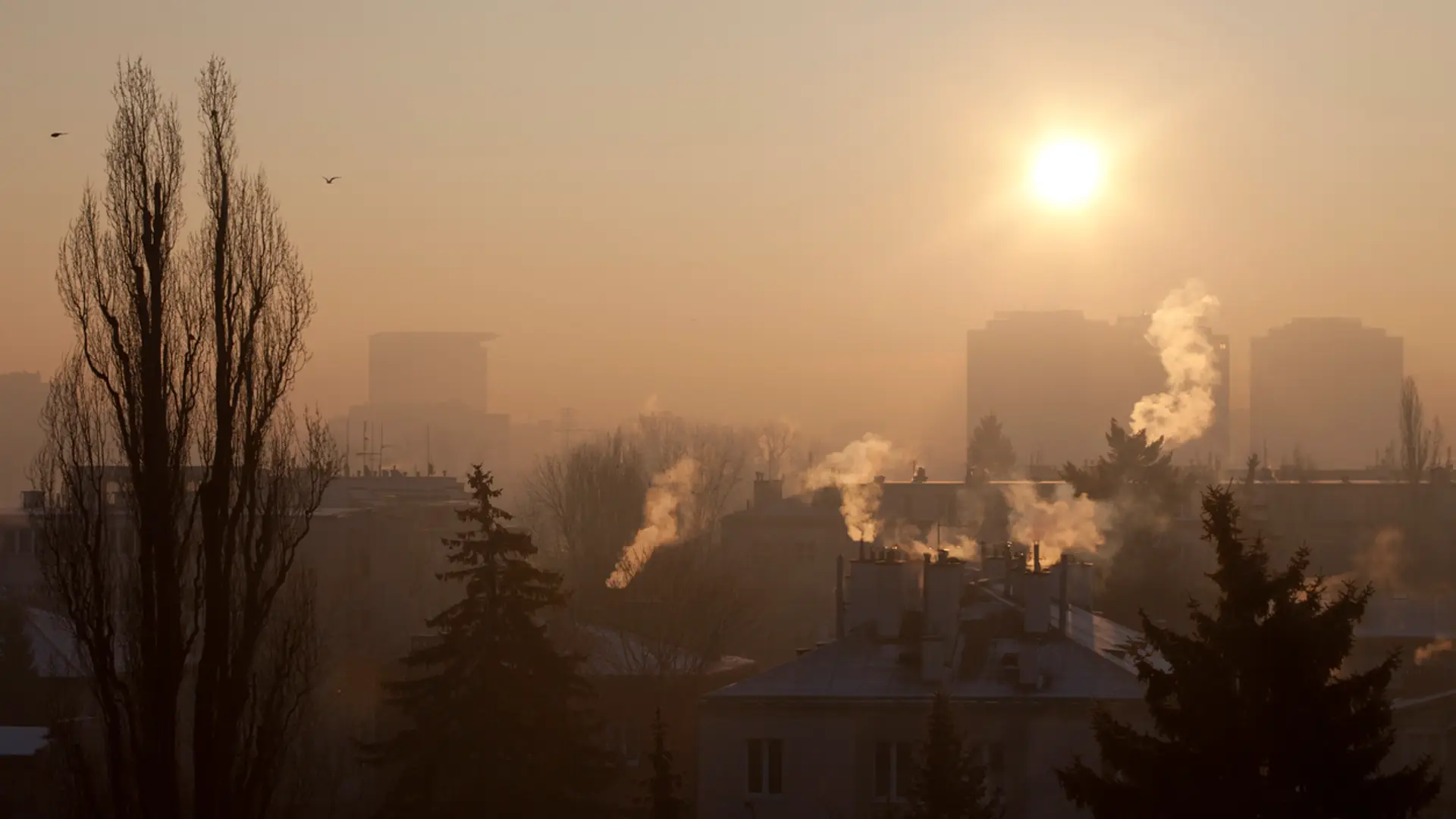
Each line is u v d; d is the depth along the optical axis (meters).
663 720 83.19
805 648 120.44
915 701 59.28
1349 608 35.75
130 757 46.19
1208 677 35.84
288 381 46.19
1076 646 62.59
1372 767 35.00
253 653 44.44
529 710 55.41
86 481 44.00
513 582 56.47
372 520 122.38
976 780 50.53
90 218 43.84
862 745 59.56
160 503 43.00
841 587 68.69
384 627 124.06
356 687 105.19
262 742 44.59
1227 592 36.78
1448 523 166.38
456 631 55.88
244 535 45.22
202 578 44.59
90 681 44.53
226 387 44.59
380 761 56.31
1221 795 34.94
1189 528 136.50
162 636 42.53
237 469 45.09
